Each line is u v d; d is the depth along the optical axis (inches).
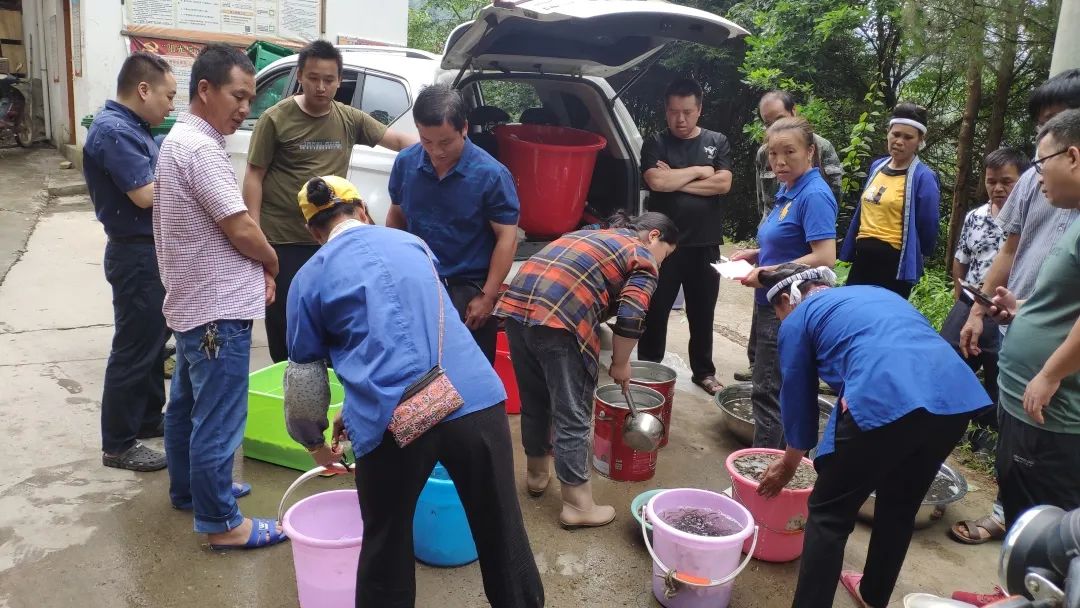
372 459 72.2
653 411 125.3
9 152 426.0
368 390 70.6
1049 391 79.0
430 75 161.5
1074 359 76.5
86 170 111.5
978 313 117.2
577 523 112.3
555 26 138.4
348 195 82.7
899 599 100.2
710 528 98.6
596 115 170.7
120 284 115.5
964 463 138.4
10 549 101.3
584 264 107.0
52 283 221.0
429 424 70.7
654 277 108.4
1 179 358.0
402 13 392.2
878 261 154.2
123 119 110.4
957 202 236.4
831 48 302.5
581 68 161.0
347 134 139.5
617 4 133.7
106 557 100.7
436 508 99.3
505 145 152.6
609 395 133.6
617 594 98.9
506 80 162.2
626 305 105.4
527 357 111.1
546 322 104.7
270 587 96.8
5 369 159.0
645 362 145.2
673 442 144.3
